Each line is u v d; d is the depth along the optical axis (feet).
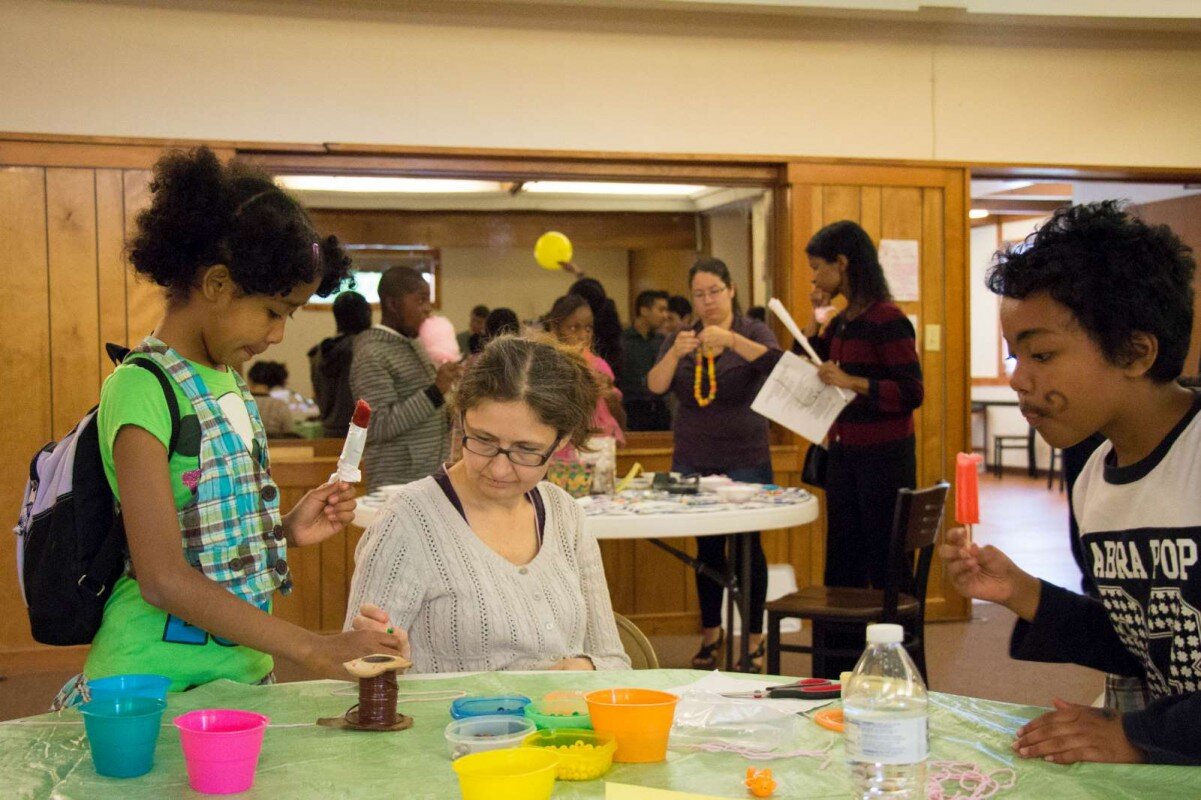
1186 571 4.78
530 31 16.47
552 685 5.38
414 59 16.19
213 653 5.39
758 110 17.26
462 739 4.25
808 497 11.78
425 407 14.60
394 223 27.71
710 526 10.62
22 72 15.20
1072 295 4.68
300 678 14.16
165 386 5.16
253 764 4.05
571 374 6.17
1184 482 4.83
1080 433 4.94
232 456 5.34
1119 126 18.44
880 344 12.60
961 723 4.82
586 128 16.74
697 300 14.57
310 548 16.35
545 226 28.17
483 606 6.16
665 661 15.56
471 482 6.32
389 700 4.73
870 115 17.65
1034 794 4.02
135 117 15.49
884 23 17.53
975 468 5.38
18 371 15.26
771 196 17.84
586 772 4.12
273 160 16.05
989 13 16.78
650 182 17.54
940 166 17.85
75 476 5.11
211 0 15.58
